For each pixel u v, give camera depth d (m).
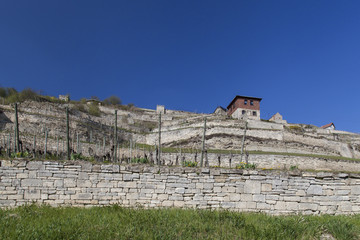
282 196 12.23
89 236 7.69
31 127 38.94
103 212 10.14
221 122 48.56
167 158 33.50
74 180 11.41
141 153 34.78
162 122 62.09
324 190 12.47
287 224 9.41
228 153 35.41
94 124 50.72
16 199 10.92
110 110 65.88
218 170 12.25
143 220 9.10
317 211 12.24
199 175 12.14
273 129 46.03
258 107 64.69
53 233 7.70
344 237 8.69
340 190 12.54
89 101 70.50
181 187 11.95
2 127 37.00
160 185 11.88
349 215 12.08
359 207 12.48
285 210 12.09
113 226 8.46
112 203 11.46
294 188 12.35
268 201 12.12
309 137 47.34
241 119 52.06
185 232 8.29
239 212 11.45
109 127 51.66
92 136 43.97
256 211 11.97
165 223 8.91
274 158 34.66
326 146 47.78
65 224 8.54
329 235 9.16
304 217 10.81
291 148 43.72
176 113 71.69
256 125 49.03
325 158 36.75
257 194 12.14
